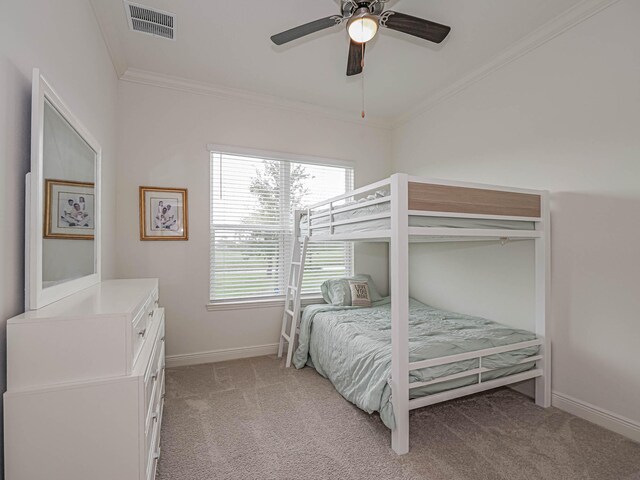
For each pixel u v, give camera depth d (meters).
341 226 2.52
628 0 1.94
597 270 2.10
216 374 2.91
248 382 2.74
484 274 2.96
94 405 1.09
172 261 3.10
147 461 1.22
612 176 2.03
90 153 1.80
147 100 3.02
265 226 3.53
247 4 2.12
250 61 2.80
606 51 2.04
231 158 3.38
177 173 3.12
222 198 3.34
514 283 2.68
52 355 1.07
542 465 1.70
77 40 1.79
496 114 2.80
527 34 2.43
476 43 2.54
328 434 1.98
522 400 2.44
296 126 3.64
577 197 2.21
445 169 3.36
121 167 2.92
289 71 2.96
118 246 2.90
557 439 1.94
